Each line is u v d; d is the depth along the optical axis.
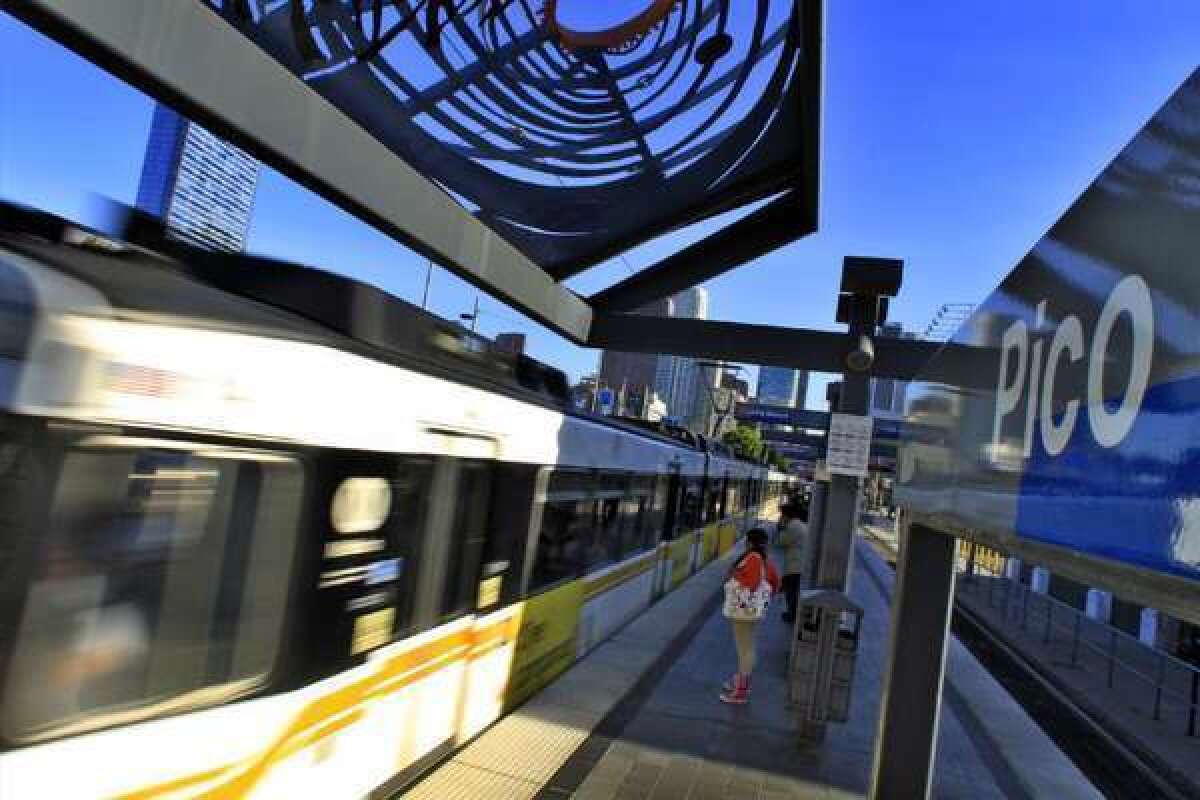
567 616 7.73
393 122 7.08
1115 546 1.29
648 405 49.53
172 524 2.94
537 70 7.42
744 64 7.35
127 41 3.43
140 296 2.90
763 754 6.30
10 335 2.45
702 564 17.31
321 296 4.26
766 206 9.08
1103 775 8.07
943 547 4.09
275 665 3.46
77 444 2.59
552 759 5.71
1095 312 1.54
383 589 4.28
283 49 5.86
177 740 2.96
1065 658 14.30
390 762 4.49
